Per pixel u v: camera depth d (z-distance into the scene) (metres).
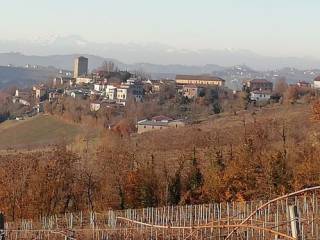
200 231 25.42
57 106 124.00
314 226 25.36
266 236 25.66
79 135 90.50
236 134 70.44
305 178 44.41
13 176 50.66
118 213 41.50
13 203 49.72
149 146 71.69
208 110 116.88
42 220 43.28
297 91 112.12
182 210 37.09
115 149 57.16
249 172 46.19
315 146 51.69
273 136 64.88
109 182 51.28
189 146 69.62
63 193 51.25
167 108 122.38
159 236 28.92
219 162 49.50
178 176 49.41
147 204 49.38
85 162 55.84
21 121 124.50
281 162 46.09
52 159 52.78
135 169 53.03
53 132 109.19
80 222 39.16
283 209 33.88
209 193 46.69
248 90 134.12
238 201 40.91
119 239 30.83
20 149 91.19
